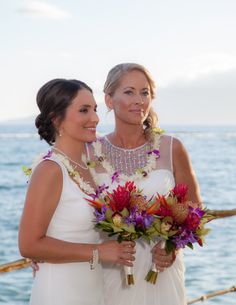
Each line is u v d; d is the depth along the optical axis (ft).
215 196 99.66
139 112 14.30
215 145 291.79
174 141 14.99
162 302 14.11
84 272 11.93
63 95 11.95
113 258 11.91
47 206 11.55
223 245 49.96
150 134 14.90
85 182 12.17
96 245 11.90
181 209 12.28
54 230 11.82
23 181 124.88
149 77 14.44
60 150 12.20
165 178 14.60
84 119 12.03
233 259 44.19
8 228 67.82
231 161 180.34
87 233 12.05
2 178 130.72
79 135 12.09
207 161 180.96
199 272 40.32
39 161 12.01
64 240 11.82
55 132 12.28
